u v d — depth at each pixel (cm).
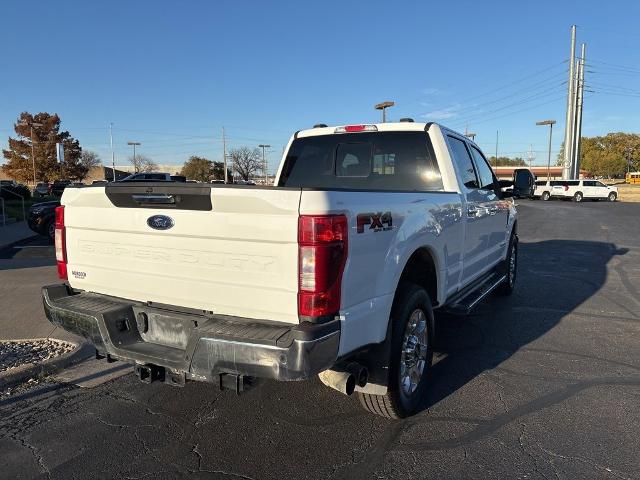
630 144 11962
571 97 5166
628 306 698
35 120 7500
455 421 363
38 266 952
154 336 325
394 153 492
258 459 316
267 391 414
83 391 416
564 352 509
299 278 263
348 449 327
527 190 616
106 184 331
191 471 303
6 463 312
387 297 315
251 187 270
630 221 2250
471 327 595
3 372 429
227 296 288
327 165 535
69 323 340
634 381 434
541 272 965
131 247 323
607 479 292
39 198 3641
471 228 490
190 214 292
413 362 369
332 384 303
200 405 390
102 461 314
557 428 352
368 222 291
